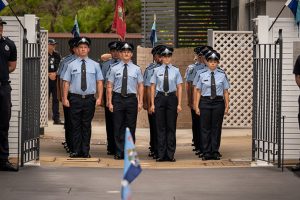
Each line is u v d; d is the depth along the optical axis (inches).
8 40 943.0
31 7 2394.2
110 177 917.2
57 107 1598.2
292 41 1030.4
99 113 1742.1
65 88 1109.1
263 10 1425.9
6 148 951.0
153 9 1672.0
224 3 1651.1
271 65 992.9
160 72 1106.7
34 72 1003.3
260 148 1020.5
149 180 898.1
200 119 1111.0
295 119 1030.4
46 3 2405.3
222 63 1470.2
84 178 908.0
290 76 1030.4
